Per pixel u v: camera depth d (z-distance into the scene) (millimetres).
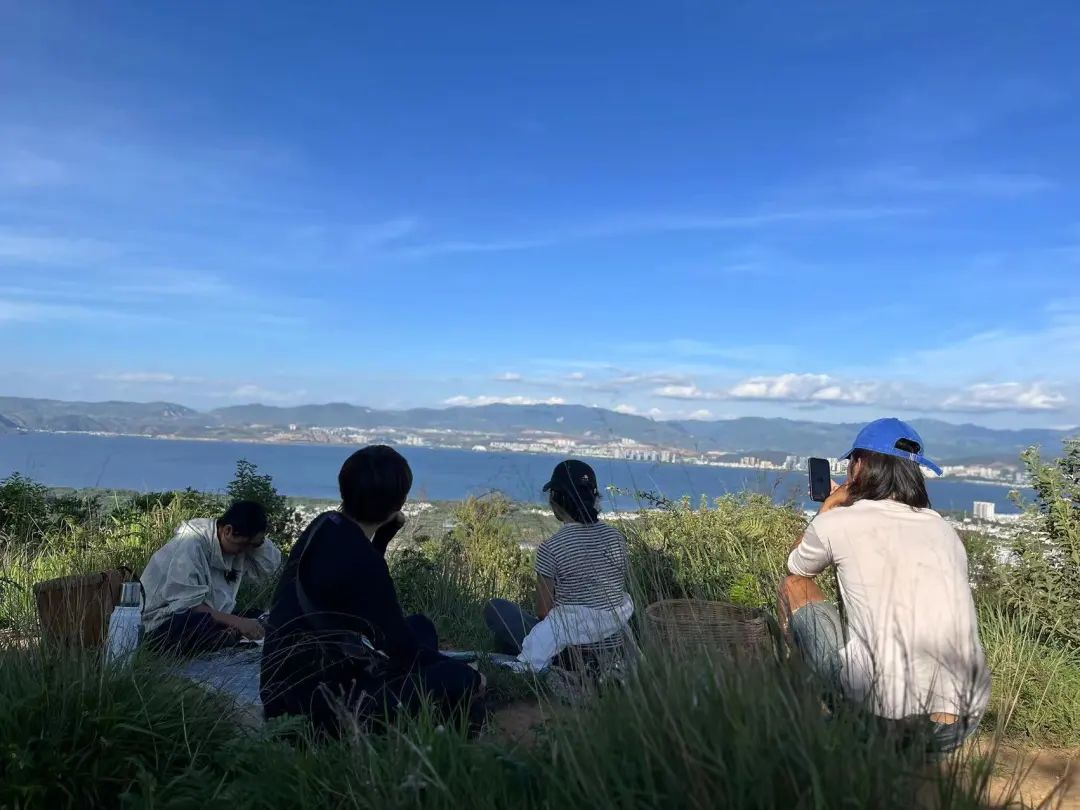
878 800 1881
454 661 3332
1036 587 4855
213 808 2393
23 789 2430
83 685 2832
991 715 3965
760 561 5902
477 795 2211
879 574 2865
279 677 3203
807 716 2113
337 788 2439
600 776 2070
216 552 4965
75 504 7695
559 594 4383
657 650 2748
